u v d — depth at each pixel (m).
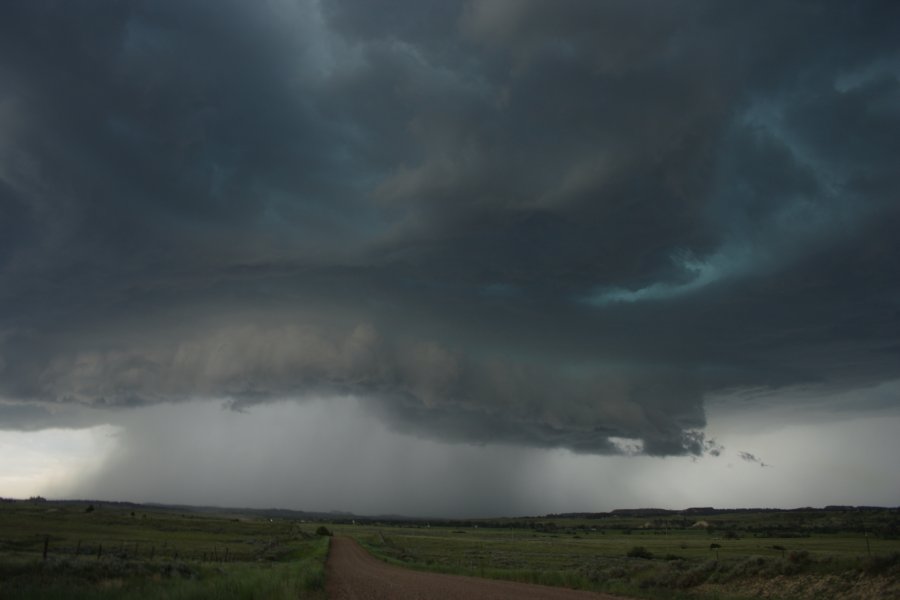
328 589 27.36
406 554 70.38
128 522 108.38
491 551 86.50
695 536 156.50
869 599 20.48
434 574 39.88
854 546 75.44
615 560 63.28
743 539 128.38
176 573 26.42
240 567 35.44
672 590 26.91
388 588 28.47
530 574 34.62
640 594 25.30
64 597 15.62
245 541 87.56
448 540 125.50
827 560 24.22
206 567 32.69
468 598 24.02
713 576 27.66
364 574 38.97
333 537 122.06
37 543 53.41
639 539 138.88
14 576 20.31
